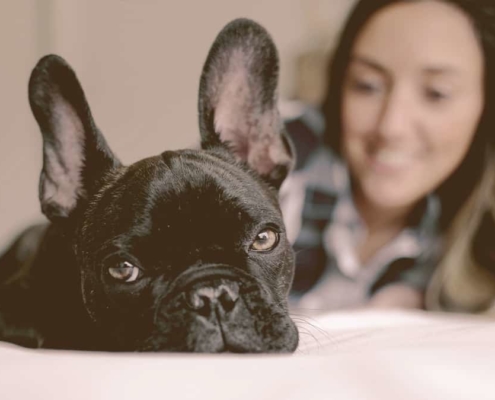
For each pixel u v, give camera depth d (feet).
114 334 3.64
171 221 3.63
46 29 5.43
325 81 8.79
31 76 4.11
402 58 7.86
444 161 8.27
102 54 5.39
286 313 3.70
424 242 8.93
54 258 4.06
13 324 3.86
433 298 8.84
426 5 7.92
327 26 8.79
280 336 3.56
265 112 4.61
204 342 3.41
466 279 8.79
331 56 8.63
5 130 5.50
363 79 8.17
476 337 3.10
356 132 8.35
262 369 2.32
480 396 2.19
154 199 3.68
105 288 3.68
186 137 5.17
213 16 5.52
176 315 3.44
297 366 2.36
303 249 8.26
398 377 2.25
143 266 3.62
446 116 8.00
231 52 4.46
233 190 3.85
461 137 8.19
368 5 8.18
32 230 5.04
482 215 8.66
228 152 4.51
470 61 7.95
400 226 8.98
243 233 3.78
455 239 8.73
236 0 5.75
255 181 4.24
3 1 5.35
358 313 5.24
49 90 4.13
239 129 4.57
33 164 5.56
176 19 5.49
